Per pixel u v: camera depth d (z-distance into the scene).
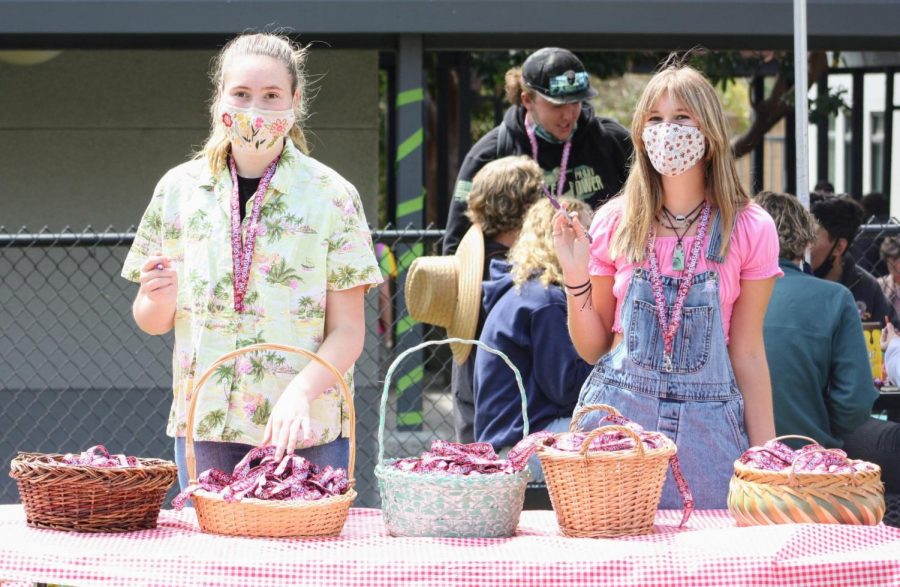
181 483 3.65
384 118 16.66
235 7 8.91
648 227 3.65
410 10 8.92
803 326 4.73
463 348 5.24
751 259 3.64
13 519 3.24
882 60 12.24
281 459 3.21
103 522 3.10
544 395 4.76
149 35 9.15
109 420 9.74
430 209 15.34
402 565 2.75
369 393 9.39
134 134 11.96
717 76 12.70
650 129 3.56
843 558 2.80
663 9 8.94
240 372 3.51
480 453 3.37
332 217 3.56
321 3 8.92
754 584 2.75
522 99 6.23
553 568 2.76
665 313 3.63
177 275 3.45
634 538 3.06
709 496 3.59
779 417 4.74
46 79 11.83
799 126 5.39
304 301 3.53
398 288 7.69
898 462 5.35
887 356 5.82
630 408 3.64
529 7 8.91
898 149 12.29
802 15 5.36
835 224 6.43
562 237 3.75
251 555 2.83
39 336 11.14
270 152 3.53
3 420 9.66
